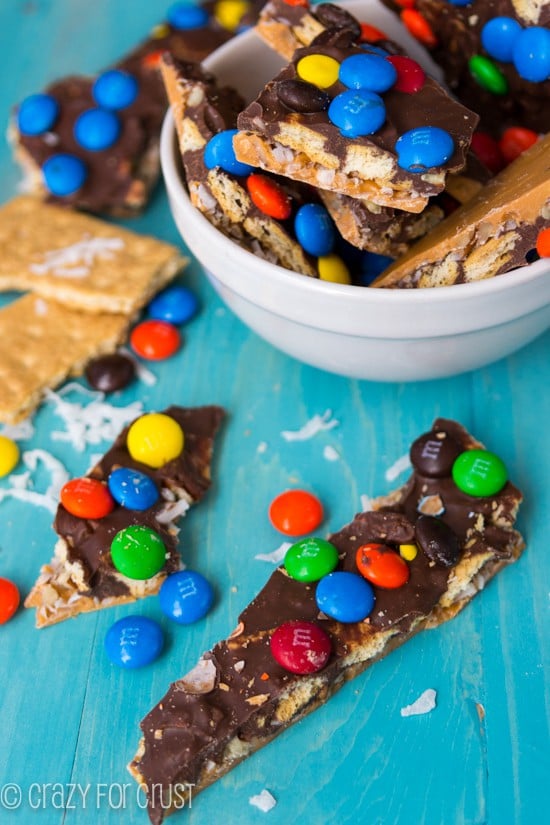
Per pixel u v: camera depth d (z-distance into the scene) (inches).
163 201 18.6
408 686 13.6
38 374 16.1
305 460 15.4
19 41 20.8
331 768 13.1
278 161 13.7
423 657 13.7
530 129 15.8
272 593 13.8
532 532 14.5
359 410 15.8
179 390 16.2
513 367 16.0
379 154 13.3
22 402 15.8
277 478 15.2
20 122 18.2
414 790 12.9
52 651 14.0
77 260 17.1
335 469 15.3
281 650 13.1
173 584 14.0
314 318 14.0
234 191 14.2
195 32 19.2
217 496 15.1
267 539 14.7
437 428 14.9
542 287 13.7
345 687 13.6
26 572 14.6
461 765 13.0
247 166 14.3
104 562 14.2
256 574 14.4
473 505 14.2
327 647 13.2
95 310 16.8
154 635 13.7
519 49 14.7
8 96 19.8
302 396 16.0
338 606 13.4
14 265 17.1
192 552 14.6
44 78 20.1
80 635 14.1
